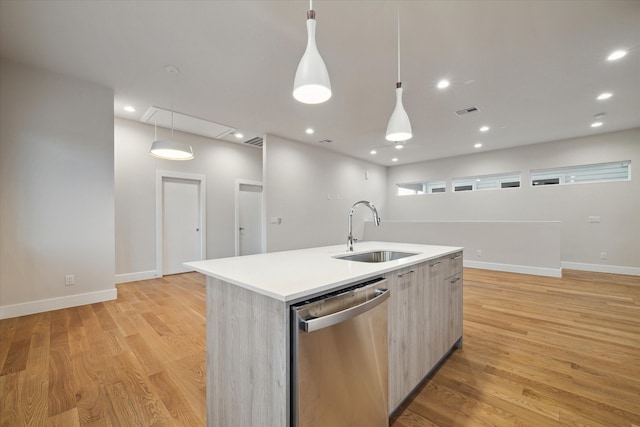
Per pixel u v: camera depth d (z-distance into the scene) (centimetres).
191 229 529
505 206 629
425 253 198
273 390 102
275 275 124
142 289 402
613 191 508
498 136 530
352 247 225
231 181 576
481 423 146
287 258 176
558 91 333
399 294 152
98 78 308
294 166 565
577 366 199
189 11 206
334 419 109
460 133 509
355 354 117
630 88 325
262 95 351
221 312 130
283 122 452
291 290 99
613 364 201
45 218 295
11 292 279
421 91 335
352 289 123
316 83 122
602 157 514
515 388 175
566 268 552
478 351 223
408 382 160
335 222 661
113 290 342
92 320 279
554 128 480
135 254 456
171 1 196
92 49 254
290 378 98
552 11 203
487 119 432
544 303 337
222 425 129
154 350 221
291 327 98
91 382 179
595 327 266
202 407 157
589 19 211
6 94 274
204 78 307
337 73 292
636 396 165
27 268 287
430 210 751
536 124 458
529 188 596
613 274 493
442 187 750
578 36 231
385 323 136
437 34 229
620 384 177
